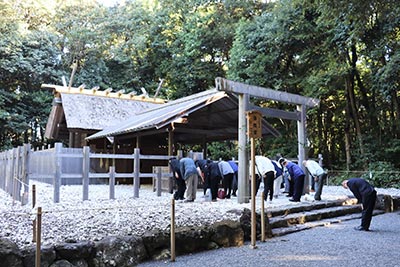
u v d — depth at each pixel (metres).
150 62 27.61
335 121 20.00
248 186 8.66
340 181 16.09
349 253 5.11
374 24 12.98
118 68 28.91
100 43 27.22
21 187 8.21
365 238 6.19
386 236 6.38
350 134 18.83
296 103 10.56
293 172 9.03
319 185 9.27
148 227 5.34
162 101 21.30
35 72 24.58
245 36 18.08
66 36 27.30
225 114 12.98
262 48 17.19
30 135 27.98
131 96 20.45
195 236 5.27
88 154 8.45
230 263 4.63
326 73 15.35
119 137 15.74
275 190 10.04
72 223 5.34
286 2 16.25
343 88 17.50
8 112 24.33
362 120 18.19
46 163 10.51
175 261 4.76
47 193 10.04
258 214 6.36
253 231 5.52
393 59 12.64
